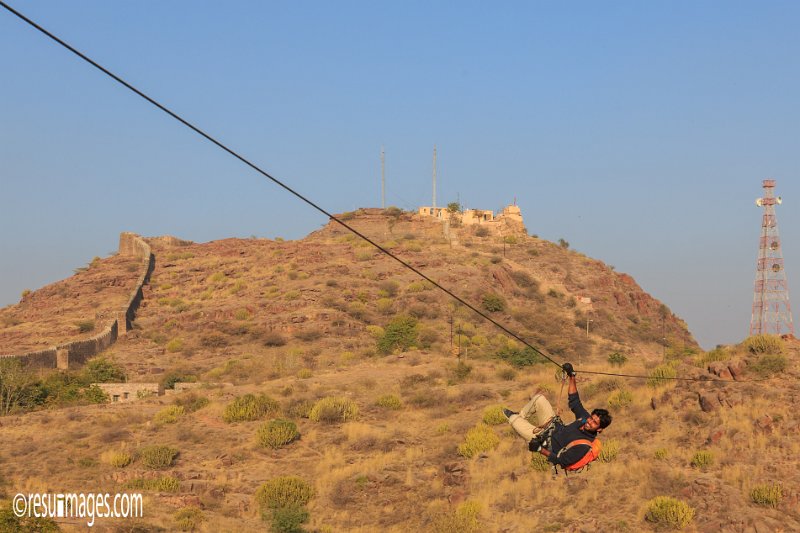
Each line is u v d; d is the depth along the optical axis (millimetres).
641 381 70938
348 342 128875
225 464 64188
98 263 185000
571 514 50094
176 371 111938
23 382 89000
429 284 158250
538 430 12727
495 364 108750
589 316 164125
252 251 186250
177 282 170125
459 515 50844
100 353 122938
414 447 66125
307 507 56031
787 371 60219
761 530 45188
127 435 71000
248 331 133125
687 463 53906
